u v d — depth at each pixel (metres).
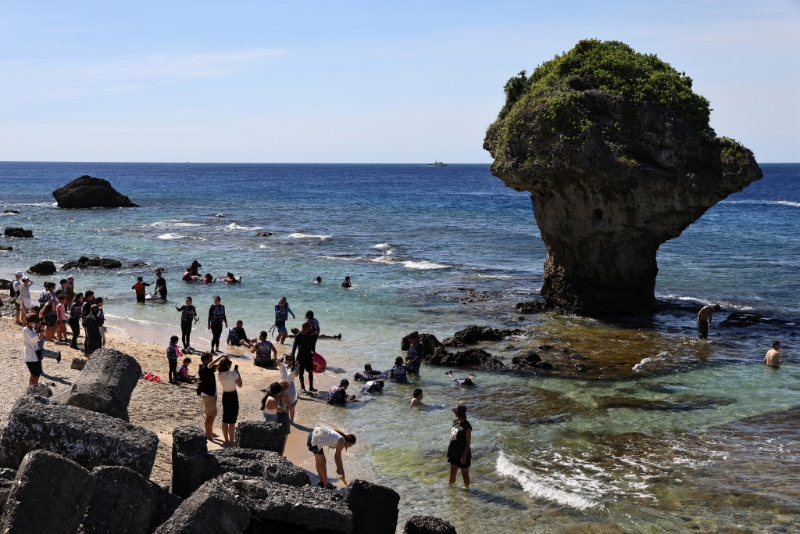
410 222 79.00
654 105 31.61
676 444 17.14
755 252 53.94
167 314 32.47
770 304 35.81
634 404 20.28
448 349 27.11
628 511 13.55
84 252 53.28
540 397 21.06
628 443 17.22
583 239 33.31
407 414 19.50
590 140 30.69
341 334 29.23
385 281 42.03
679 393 21.36
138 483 9.69
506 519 13.32
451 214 89.44
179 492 11.27
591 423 18.69
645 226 32.06
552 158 31.52
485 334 28.69
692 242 60.06
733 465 15.84
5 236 60.66
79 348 23.39
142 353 23.77
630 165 30.50
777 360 24.39
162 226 72.00
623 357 25.94
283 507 10.28
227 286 39.97
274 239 62.03
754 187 165.12
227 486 10.33
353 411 19.72
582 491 14.44
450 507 13.81
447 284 41.34
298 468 12.00
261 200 117.19
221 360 15.92
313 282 41.31
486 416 19.33
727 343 28.06
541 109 31.75
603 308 33.53
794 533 12.72
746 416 19.20
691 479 15.08
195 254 52.50
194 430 11.72
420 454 16.59
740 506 13.78
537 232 68.69
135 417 16.84
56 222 74.44
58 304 24.61
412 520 11.07
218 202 111.25
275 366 23.98
